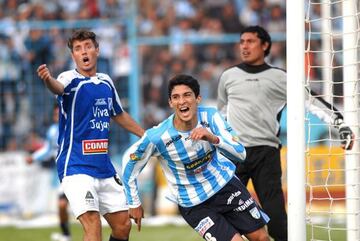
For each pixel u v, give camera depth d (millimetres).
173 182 16344
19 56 43312
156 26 49062
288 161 16031
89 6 47406
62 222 28516
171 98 15570
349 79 18609
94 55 17391
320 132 36312
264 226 16531
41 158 30469
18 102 42406
